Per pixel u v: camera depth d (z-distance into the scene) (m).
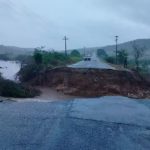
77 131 12.12
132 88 38.72
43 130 12.15
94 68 42.06
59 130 12.18
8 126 12.43
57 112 15.66
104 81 38.66
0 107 16.67
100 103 18.88
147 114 15.97
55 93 36.19
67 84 38.28
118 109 17.00
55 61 57.16
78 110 16.36
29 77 44.28
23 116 14.29
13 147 10.15
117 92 37.19
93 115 15.12
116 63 73.12
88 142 10.84
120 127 13.07
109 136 11.70
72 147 10.32
